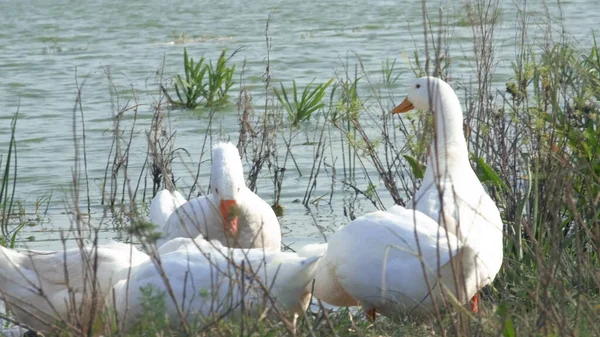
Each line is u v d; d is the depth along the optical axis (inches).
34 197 639.8
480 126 482.6
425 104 421.4
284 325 294.4
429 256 304.7
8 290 334.6
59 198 636.7
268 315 305.6
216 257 313.9
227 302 297.4
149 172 696.4
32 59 1286.9
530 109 437.4
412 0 2042.3
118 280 329.4
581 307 301.6
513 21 1073.5
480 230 343.3
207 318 289.9
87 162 722.8
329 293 343.6
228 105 938.1
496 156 465.4
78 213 283.6
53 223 579.8
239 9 2028.8
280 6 2066.9
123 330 284.8
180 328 292.5
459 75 904.9
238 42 1432.1
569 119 447.8
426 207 350.0
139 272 318.3
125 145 770.2
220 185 419.2
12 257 336.2
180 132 818.2
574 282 359.6
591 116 425.1
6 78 1121.4
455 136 401.7
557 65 427.2
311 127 813.9
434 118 279.9
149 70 1155.9
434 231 313.4
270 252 317.7
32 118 887.7
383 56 1203.9
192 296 306.3
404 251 301.0
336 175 679.1
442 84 413.1
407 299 313.1
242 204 421.4
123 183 666.8
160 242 437.4
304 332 308.2
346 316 334.0
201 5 2145.7
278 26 1669.5
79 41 1499.8
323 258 336.2
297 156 733.9
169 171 621.6
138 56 1293.1
